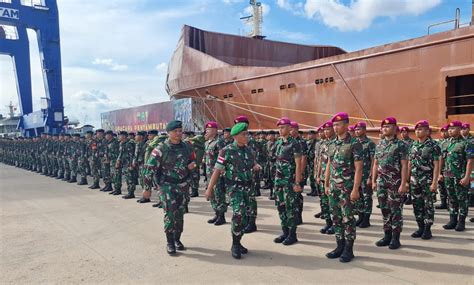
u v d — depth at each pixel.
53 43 20.97
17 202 9.19
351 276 4.02
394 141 5.00
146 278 4.10
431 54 10.09
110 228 6.39
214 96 17.58
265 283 3.88
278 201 5.35
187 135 11.00
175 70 21.12
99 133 11.52
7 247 5.34
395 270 4.17
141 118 19.42
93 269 4.41
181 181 4.98
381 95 11.32
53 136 15.66
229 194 4.80
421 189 5.38
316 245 5.23
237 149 4.76
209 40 22.73
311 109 13.42
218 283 3.91
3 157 25.91
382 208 5.09
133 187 9.68
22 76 24.81
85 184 12.73
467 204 5.78
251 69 15.79
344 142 4.57
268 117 15.02
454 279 3.87
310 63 13.35
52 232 6.16
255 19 25.61
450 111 10.05
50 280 4.09
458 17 10.36
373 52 11.46
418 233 5.50
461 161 5.79
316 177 6.52
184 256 4.84
